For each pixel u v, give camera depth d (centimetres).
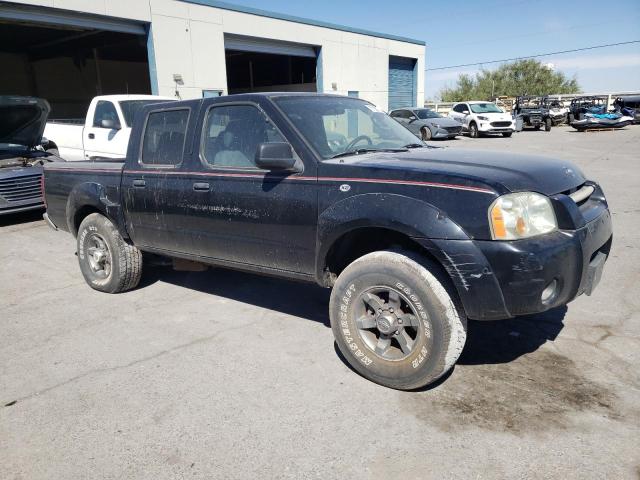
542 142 2023
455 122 2348
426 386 319
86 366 363
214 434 280
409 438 269
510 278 273
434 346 293
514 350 359
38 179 875
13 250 705
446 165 313
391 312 309
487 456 252
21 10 1416
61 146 1153
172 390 327
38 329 432
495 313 281
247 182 371
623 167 1225
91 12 1529
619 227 677
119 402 315
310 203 337
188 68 1806
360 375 336
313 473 247
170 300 491
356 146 377
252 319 438
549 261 273
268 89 3175
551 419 279
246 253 387
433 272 295
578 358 344
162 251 459
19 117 862
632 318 403
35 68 2702
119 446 273
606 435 263
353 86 2628
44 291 530
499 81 7231
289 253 359
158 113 445
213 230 401
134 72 3095
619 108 2814
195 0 1794
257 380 335
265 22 2088
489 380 321
